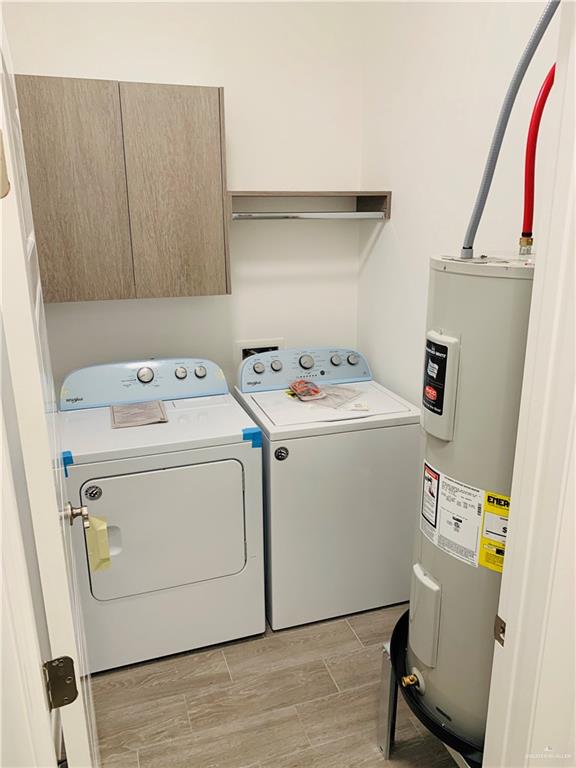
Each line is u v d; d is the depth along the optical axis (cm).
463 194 193
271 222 257
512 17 164
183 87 200
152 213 208
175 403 226
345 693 190
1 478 58
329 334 282
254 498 203
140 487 186
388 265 249
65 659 74
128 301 244
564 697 88
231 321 262
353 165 264
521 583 87
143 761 166
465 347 112
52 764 68
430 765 164
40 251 198
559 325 74
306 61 245
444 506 124
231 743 172
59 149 192
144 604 198
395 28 224
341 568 223
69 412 214
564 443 76
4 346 62
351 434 208
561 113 71
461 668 128
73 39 213
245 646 213
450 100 195
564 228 72
